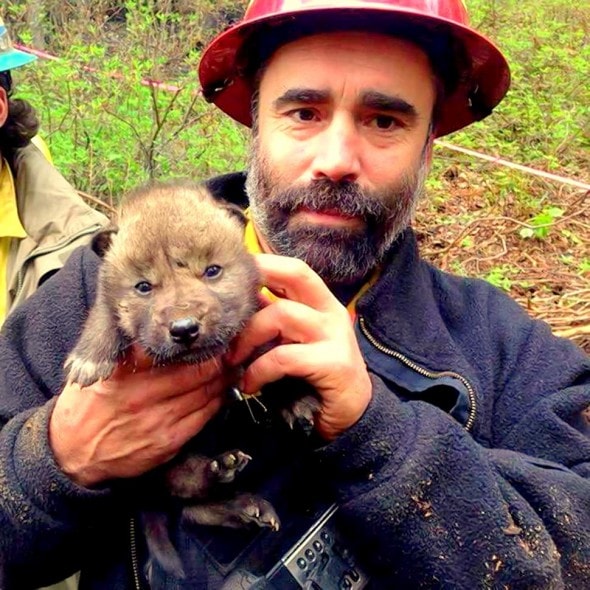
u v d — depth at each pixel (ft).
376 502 1.79
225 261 2.04
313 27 2.15
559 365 2.33
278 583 1.89
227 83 2.64
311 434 1.91
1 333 2.37
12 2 7.79
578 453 2.18
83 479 1.92
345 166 2.14
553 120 7.57
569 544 1.94
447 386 2.16
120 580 2.09
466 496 1.84
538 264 5.46
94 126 6.14
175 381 1.86
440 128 2.77
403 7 2.11
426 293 2.34
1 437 2.01
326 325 1.85
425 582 1.83
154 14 7.97
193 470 1.98
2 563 2.00
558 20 9.82
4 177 3.07
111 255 2.09
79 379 1.89
